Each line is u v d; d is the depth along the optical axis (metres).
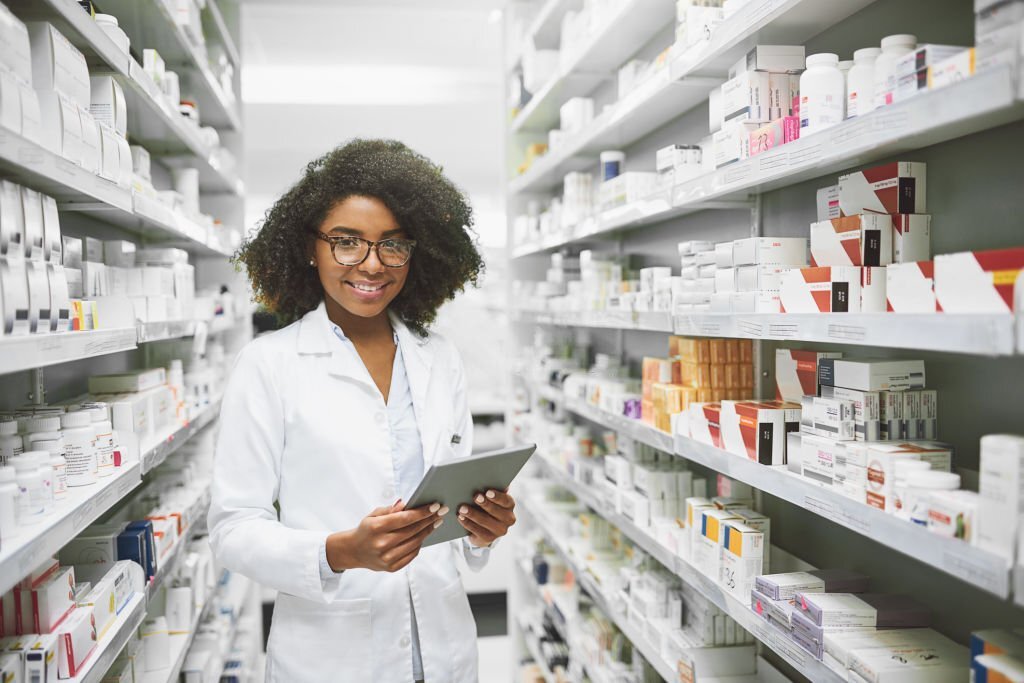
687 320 1.65
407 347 1.63
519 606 3.80
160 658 1.94
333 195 1.50
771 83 1.48
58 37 1.31
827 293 1.25
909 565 1.42
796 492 1.24
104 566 1.63
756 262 1.45
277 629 1.47
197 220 2.60
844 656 1.18
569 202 2.81
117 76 1.68
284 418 1.47
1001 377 1.19
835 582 1.40
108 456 1.48
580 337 3.56
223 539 1.38
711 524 1.65
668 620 2.02
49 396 1.95
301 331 1.54
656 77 1.89
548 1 2.91
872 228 1.24
